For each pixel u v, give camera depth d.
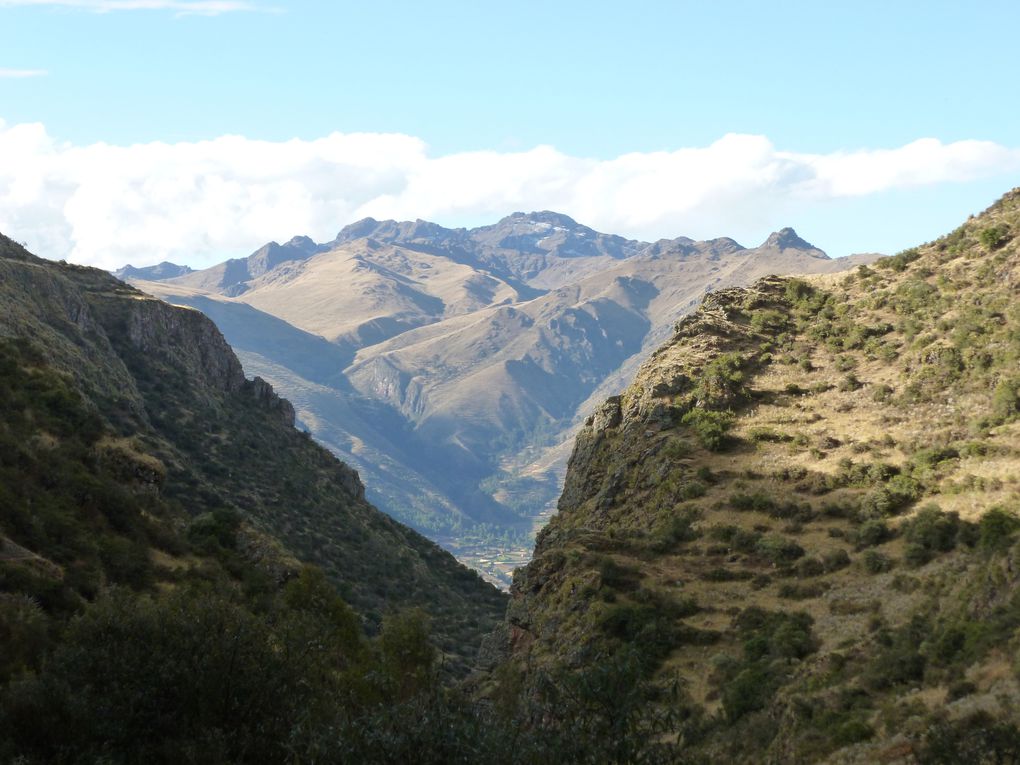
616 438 103.44
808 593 68.31
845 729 42.41
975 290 110.94
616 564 74.00
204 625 38.62
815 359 110.06
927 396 96.25
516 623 75.00
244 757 36.25
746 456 90.56
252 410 168.25
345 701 40.66
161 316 164.00
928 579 63.88
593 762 26.70
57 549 61.44
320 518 145.62
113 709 35.56
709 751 49.22
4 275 131.12
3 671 43.56
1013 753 32.56
